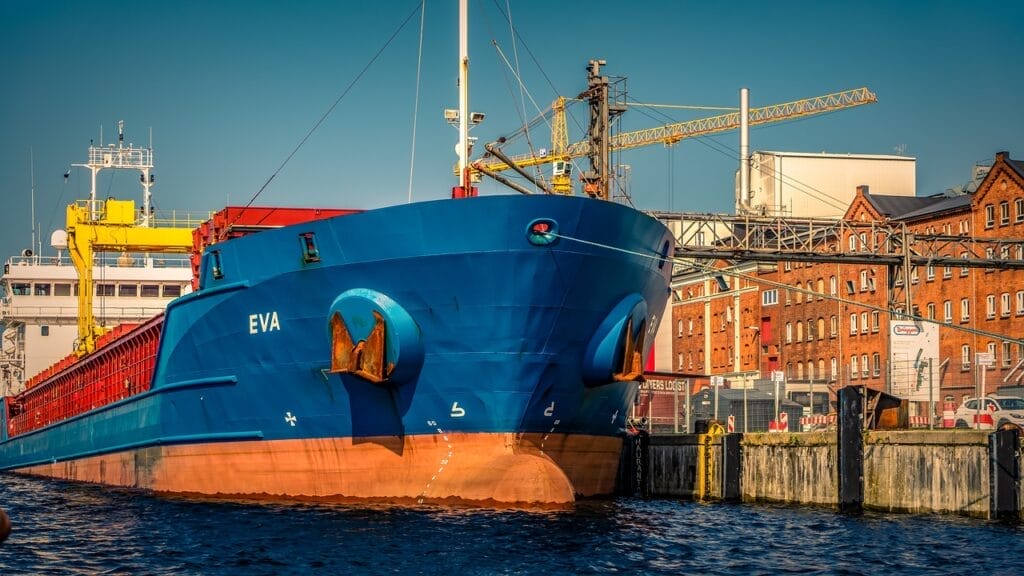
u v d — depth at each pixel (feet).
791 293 311.06
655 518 104.47
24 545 92.63
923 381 149.59
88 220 185.06
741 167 297.53
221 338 115.44
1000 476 99.09
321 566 80.48
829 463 113.50
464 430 101.04
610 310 103.30
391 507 103.45
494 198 94.53
